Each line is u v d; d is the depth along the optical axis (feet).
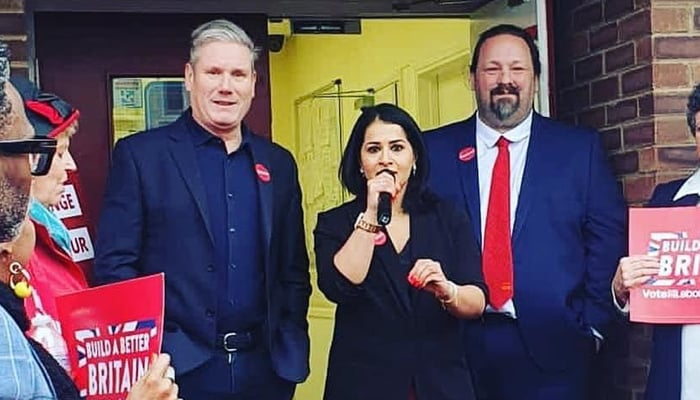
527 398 12.30
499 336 12.24
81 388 7.58
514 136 12.63
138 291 7.63
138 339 7.58
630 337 13.37
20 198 5.40
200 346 10.61
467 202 12.57
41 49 14.47
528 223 12.37
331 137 20.86
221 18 15.21
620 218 12.53
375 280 10.67
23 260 6.79
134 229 10.67
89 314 7.64
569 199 12.45
